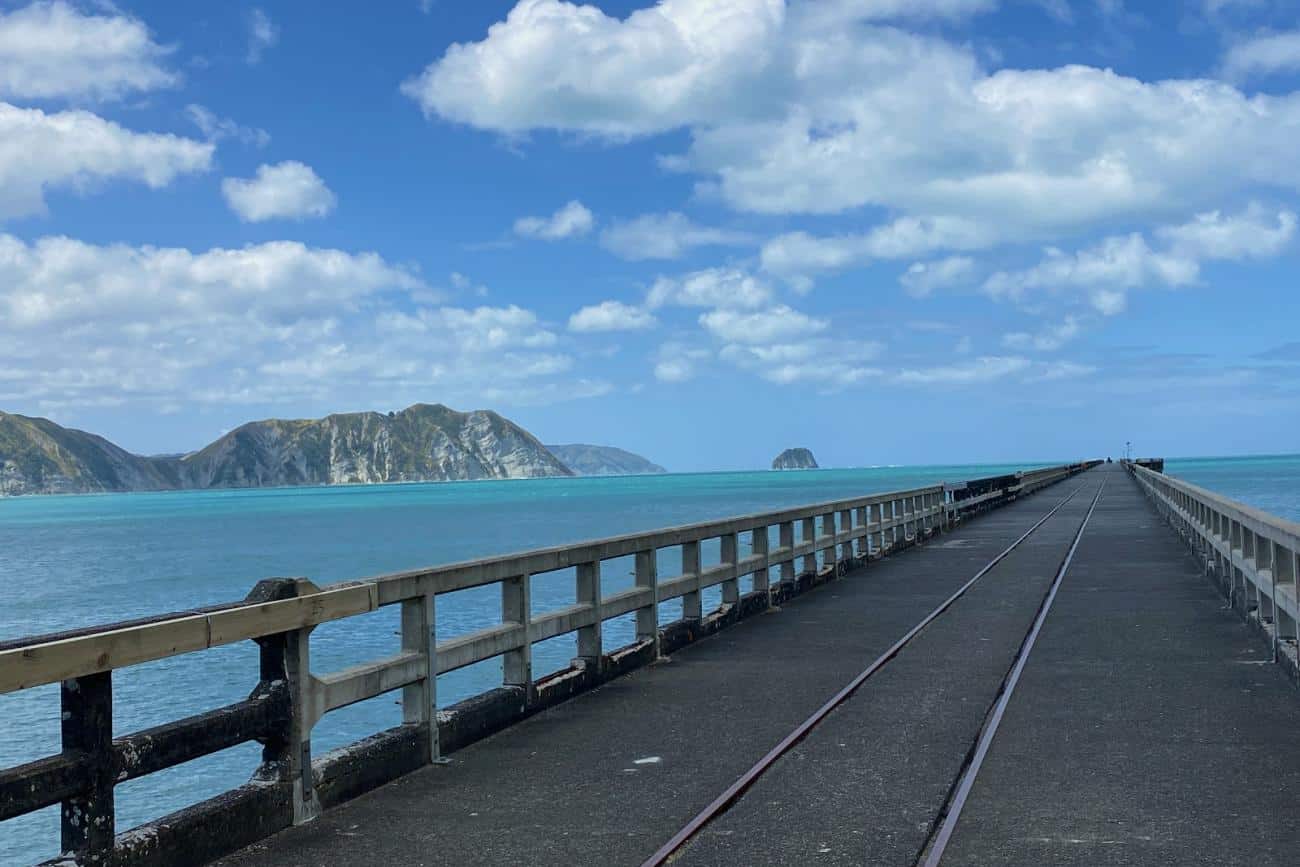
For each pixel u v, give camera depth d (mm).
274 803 6555
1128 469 104125
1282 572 11398
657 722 9383
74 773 5227
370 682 7441
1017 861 5801
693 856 6020
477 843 6328
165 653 5668
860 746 8375
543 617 10008
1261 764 7699
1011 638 13547
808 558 19609
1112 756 7965
